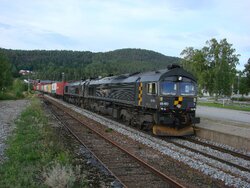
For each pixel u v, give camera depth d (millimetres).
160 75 18422
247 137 15766
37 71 186750
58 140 15016
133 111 22688
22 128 19031
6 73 65438
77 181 9086
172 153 13703
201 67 53719
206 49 53750
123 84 24781
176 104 18406
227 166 11852
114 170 10844
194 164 11867
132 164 11656
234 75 52750
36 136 15805
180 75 18578
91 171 10703
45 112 32688
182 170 11125
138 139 17266
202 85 53156
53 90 77438
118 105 26578
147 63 145625
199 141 17453
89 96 37812
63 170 8734
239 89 80500
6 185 8250
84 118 28484
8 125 21141
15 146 13234
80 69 142250
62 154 11320
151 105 19078
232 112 33594
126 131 20141
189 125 19047
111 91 28297
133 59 175375
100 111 32875
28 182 8633
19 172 9508
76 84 47750
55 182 8281
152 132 19828
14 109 35781
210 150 15125
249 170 11352
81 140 16438
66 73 144000
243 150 15641
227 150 14945
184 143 16875
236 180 9969
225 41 52406
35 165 10492
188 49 55875
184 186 8781
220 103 51812
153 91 18891
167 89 18328
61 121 24891
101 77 36312
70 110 37594
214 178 10273
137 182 9492
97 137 17719
